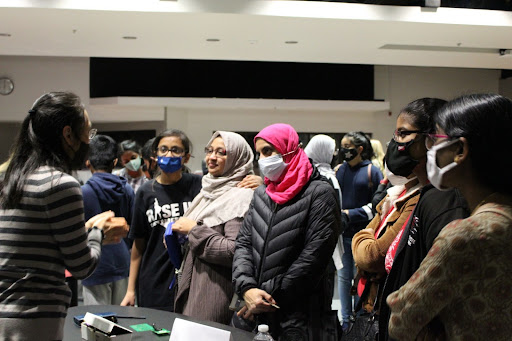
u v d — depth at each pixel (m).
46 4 4.38
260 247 2.28
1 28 5.08
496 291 1.09
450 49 6.12
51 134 1.71
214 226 2.65
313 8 4.73
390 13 4.85
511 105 1.21
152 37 5.46
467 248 1.10
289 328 2.16
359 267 2.02
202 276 2.59
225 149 2.83
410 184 1.96
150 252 3.06
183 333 1.85
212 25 5.00
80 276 1.69
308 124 9.80
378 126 9.91
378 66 9.81
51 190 1.62
